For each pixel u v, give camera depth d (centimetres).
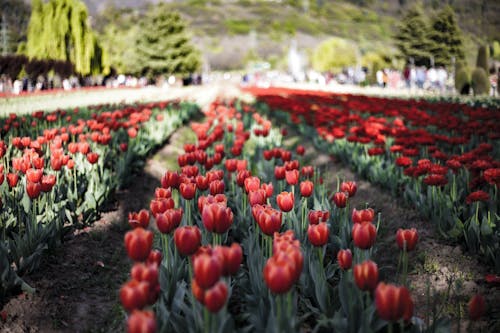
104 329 382
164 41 5612
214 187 407
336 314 293
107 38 6253
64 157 557
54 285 435
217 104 1448
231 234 505
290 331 258
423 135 812
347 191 439
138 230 259
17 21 8769
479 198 458
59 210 521
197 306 286
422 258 482
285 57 13888
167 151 1098
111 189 682
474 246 470
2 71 3312
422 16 6212
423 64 6147
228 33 18488
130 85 5384
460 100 1945
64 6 4216
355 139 805
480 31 9712
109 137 725
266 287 330
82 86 4438
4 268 390
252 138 1133
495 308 382
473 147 896
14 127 922
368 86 4109
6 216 485
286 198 361
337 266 401
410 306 249
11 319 381
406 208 630
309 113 1289
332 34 19875
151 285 244
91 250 525
